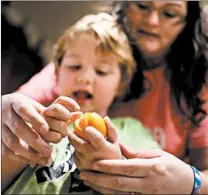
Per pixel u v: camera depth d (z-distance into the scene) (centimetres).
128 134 82
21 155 68
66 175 70
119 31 92
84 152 64
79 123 64
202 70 96
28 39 97
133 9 94
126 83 92
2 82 92
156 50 94
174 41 94
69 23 94
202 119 94
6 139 68
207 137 92
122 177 65
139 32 93
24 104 65
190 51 96
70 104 66
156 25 93
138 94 93
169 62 96
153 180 65
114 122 87
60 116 62
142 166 65
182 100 94
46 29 95
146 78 93
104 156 64
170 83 94
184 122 94
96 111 89
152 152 70
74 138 64
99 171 66
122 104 91
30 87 91
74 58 90
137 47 93
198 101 95
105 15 94
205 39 97
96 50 89
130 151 70
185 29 95
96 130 62
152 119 93
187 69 96
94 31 90
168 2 93
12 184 73
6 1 98
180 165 69
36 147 64
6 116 67
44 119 63
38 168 71
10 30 96
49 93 90
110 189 66
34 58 95
